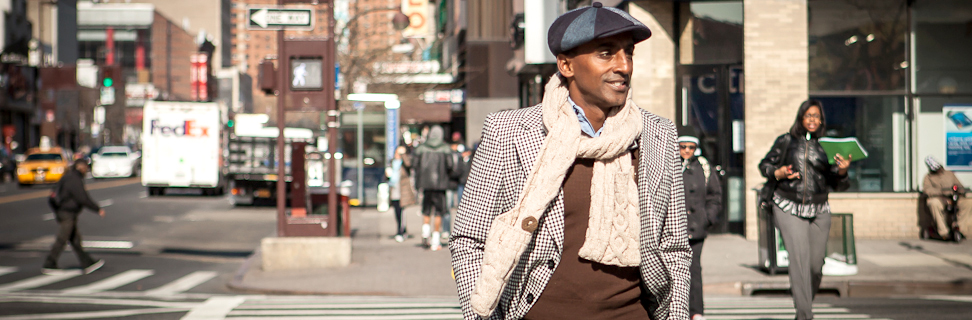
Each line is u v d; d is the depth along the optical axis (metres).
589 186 2.17
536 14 17.03
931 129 13.87
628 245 2.14
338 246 11.16
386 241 14.58
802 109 6.20
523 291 2.20
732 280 9.22
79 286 10.17
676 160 2.33
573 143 2.11
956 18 13.87
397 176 14.54
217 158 29.44
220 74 121.56
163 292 9.59
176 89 143.38
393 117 23.91
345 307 8.09
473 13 36.53
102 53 132.50
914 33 13.84
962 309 7.57
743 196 13.65
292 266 11.06
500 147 2.18
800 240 6.14
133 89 118.12
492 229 2.10
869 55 13.73
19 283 10.43
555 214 2.14
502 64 36.44
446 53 44.88
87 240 15.91
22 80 59.94
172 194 31.41
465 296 2.14
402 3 44.97
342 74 24.36
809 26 13.66
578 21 2.14
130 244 15.33
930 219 13.32
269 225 19.17
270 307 8.16
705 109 14.09
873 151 13.78
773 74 13.32
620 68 2.13
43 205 24.62
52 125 67.00
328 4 10.97
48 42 87.12
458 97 38.34
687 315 2.23
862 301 8.25
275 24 10.88
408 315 7.53
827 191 6.22
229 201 27.58
